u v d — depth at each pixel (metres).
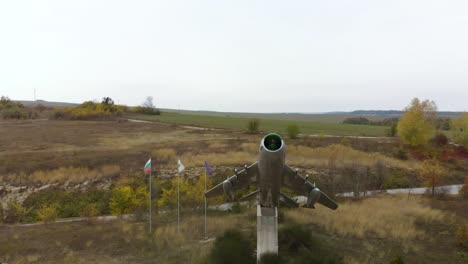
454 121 72.31
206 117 139.12
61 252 21.59
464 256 20.73
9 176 40.31
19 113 106.75
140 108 135.38
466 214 30.09
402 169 52.81
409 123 65.31
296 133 73.81
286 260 19.22
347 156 56.69
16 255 21.08
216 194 18.89
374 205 32.56
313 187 16.39
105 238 23.89
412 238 23.66
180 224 26.45
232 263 18.16
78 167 44.16
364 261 19.70
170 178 42.00
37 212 32.41
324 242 22.53
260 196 17.73
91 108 114.25
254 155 52.72
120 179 40.84
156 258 20.41
